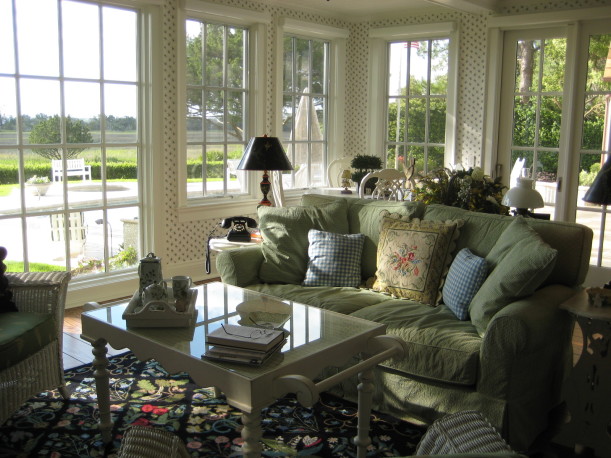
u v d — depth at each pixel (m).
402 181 5.34
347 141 6.74
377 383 2.88
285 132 6.17
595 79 5.27
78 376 3.32
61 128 4.42
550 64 5.49
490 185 3.73
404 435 2.73
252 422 1.95
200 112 5.33
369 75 6.53
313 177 6.55
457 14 5.93
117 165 4.81
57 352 2.96
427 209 3.54
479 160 5.95
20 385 2.68
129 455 1.60
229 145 5.62
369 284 3.53
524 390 2.58
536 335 2.47
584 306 2.61
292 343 2.25
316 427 2.79
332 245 3.58
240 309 2.67
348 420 2.87
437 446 1.52
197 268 5.39
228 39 5.48
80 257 4.65
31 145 4.26
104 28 4.59
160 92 4.90
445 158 6.19
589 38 5.25
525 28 5.56
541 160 5.66
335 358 2.24
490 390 2.53
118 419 2.84
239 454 2.55
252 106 5.73
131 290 4.90
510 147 5.83
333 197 3.97
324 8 6.12
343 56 6.53
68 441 2.64
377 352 2.39
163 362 2.24
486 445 1.42
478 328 2.73
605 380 2.57
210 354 2.08
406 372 2.75
